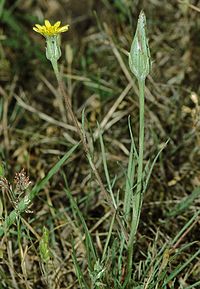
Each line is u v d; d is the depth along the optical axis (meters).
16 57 0.66
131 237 0.41
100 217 0.53
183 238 0.50
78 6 0.69
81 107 0.61
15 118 0.61
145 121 0.57
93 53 0.66
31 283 0.48
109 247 0.47
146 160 0.55
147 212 0.52
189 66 0.61
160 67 0.62
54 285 0.48
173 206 0.52
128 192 0.41
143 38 0.35
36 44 0.67
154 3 0.65
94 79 0.62
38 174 0.56
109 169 0.56
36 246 0.49
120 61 0.57
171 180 0.54
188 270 0.46
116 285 0.42
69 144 0.57
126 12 0.65
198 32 0.62
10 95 0.62
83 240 0.50
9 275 0.48
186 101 0.58
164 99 0.59
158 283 0.44
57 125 0.60
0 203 0.41
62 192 0.54
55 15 0.70
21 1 0.71
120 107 0.60
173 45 0.63
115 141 0.57
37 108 0.63
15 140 0.59
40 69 0.65
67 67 0.65
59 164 0.44
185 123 0.57
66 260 0.49
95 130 0.59
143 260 0.48
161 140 0.56
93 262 0.45
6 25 0.68
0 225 0.43
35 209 0.53
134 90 0.57
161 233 0.50
